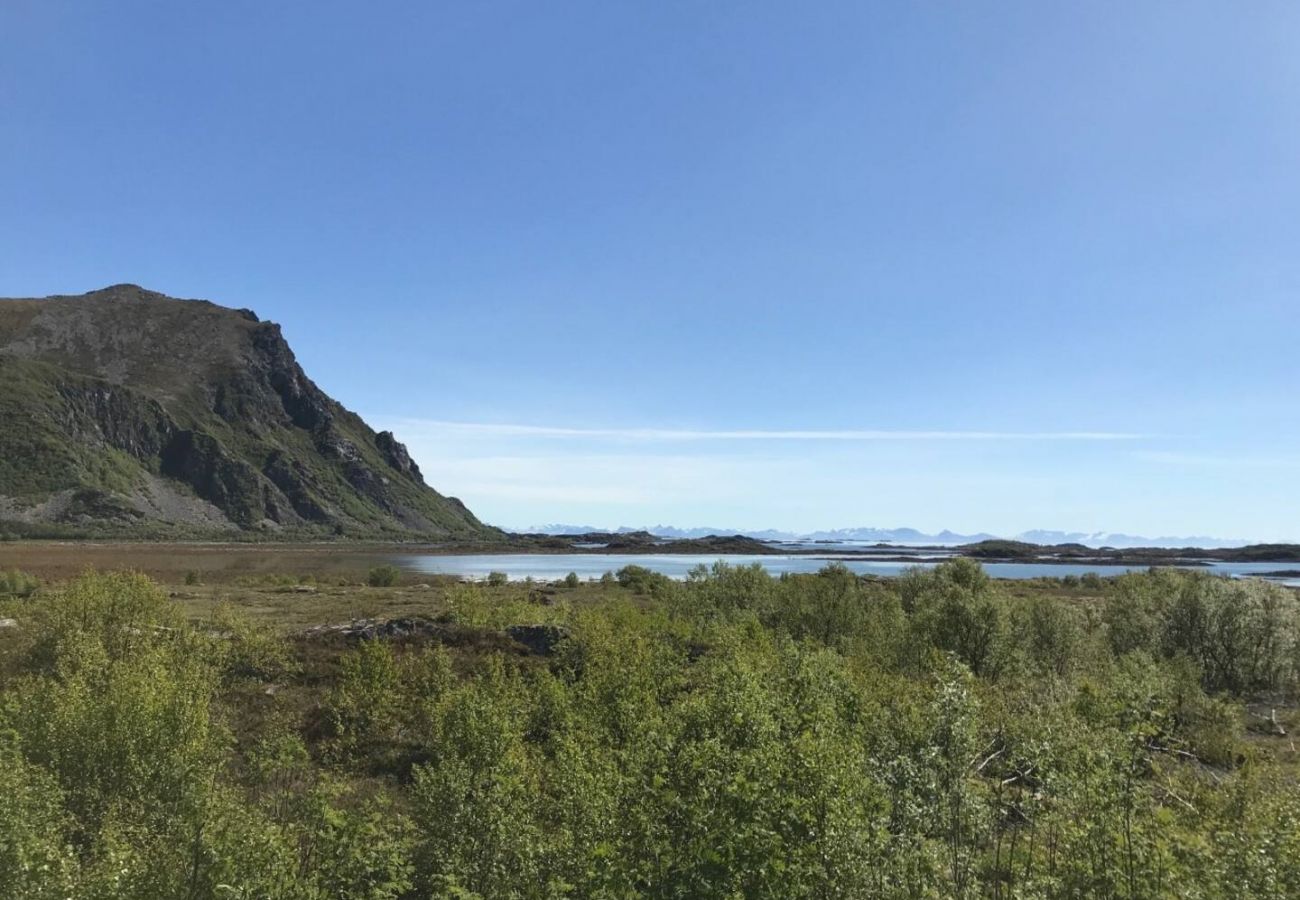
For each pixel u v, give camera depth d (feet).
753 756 29.96
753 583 145.38
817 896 25.12
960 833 28.94
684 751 32.17
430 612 136.77
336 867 30.58
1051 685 71.82
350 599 174.70
